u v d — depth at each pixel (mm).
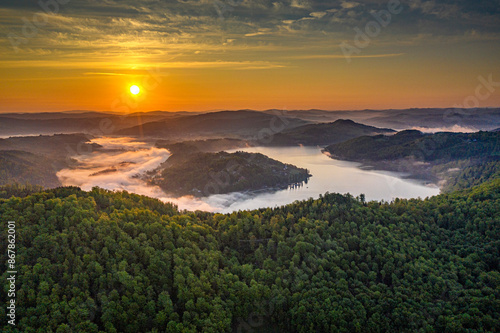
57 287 123938
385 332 128125
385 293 138125
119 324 122750
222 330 125875
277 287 142375
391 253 156250
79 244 143125
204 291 135250
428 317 129625
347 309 131250
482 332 121625
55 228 149375
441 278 143000
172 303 131625
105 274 132750
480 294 135500
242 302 138125
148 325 124312
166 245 151875
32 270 128250
